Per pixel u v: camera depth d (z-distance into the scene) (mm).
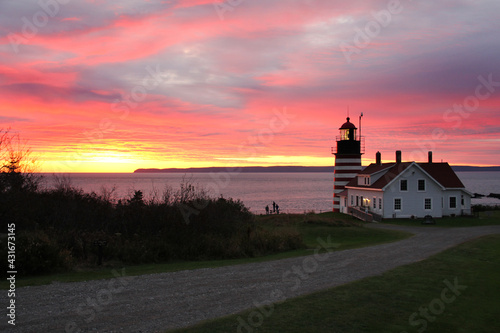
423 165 55344
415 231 35906
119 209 19188
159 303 10336
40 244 13727
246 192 149000
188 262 17203
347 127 62219
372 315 10203
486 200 110000
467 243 24297
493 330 9758
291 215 46812
